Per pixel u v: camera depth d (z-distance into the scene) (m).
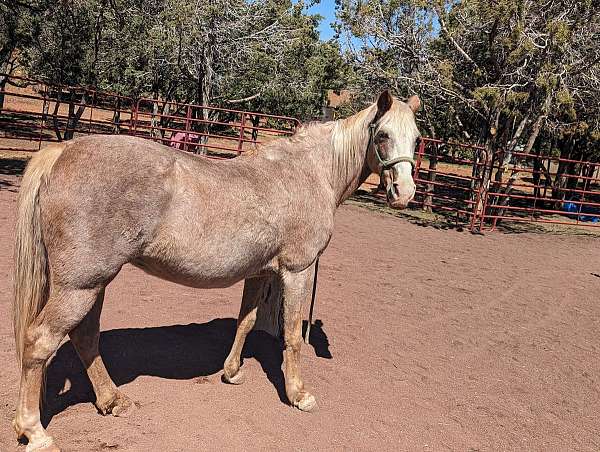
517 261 10.20
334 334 5.27
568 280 9.05
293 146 3.55
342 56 17.50
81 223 2.61
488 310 6.79
